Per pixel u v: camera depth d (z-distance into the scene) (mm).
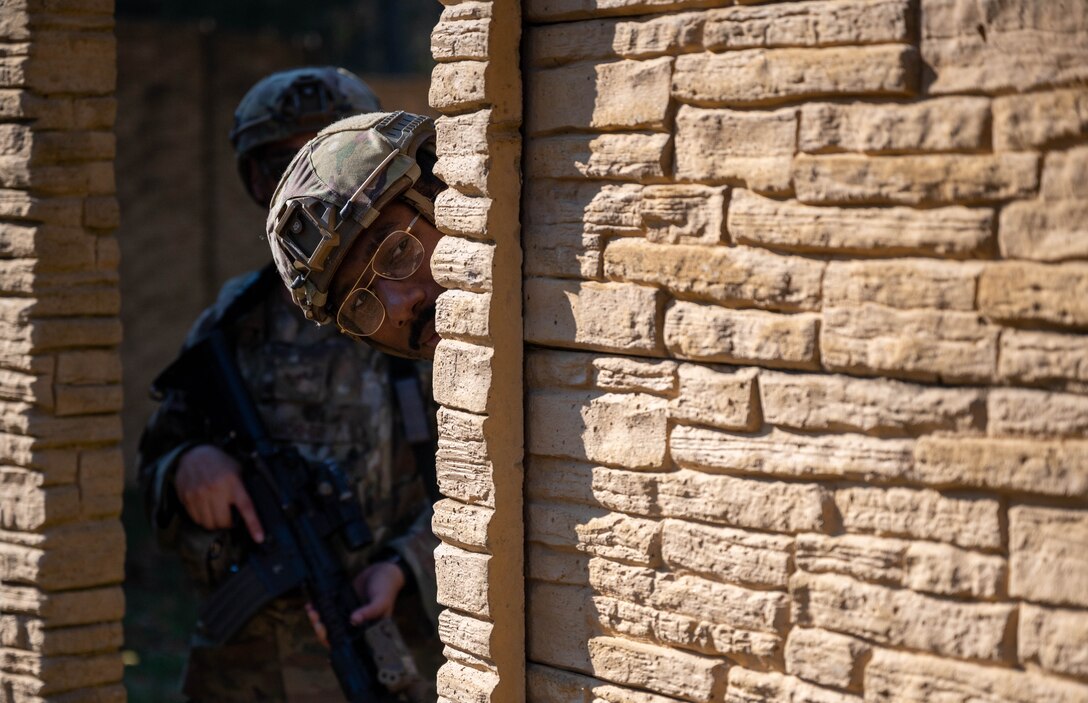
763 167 1720
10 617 3129
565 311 1968
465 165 2002
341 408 3590
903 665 1620
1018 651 1531
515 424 2025
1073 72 1460
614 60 1887
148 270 9094
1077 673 1479
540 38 1974
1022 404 1514
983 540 1549
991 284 1527
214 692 3613
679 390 1843
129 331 9039
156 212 9086
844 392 1659
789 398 1715
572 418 1972
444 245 2066
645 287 1868
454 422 2055
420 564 3445
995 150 1528
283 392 3615
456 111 2029
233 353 3643
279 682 3529
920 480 1596
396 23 17516
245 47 9406
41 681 3074
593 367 1947
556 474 2008
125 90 8883
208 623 3463
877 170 1612
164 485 3580
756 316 1748
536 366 2020
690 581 1844
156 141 9055
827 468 1680
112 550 3145
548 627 2035
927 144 1572
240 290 3756
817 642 1701
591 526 1955
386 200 2285
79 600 3102
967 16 1540
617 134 1890
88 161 3053
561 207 1966
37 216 2986
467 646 2068
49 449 3047
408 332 2406
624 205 1883
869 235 1628
